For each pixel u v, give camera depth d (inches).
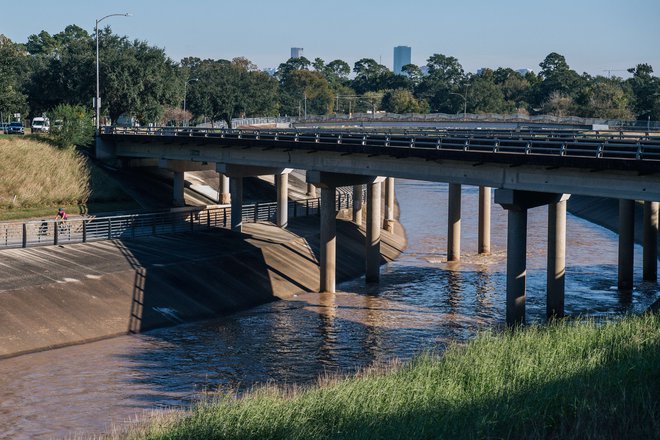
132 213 3796.8
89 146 4468.5
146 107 5551.2
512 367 1534.2
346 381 1544.0
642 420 1216.2
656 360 1466.5
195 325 2386.8
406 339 2261.3
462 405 1348.4
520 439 1194.6
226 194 4375.0
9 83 5713.6
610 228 4463.6
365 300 2736.2
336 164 2898.6
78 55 5516.7
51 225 3275.1
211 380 1902.1
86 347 2133.4
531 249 3644.2
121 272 2568.9
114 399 1763.0
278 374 1952.5
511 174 2359.7
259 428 1301.7
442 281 3036.4
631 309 2571.4
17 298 2245.3
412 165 2674.7
